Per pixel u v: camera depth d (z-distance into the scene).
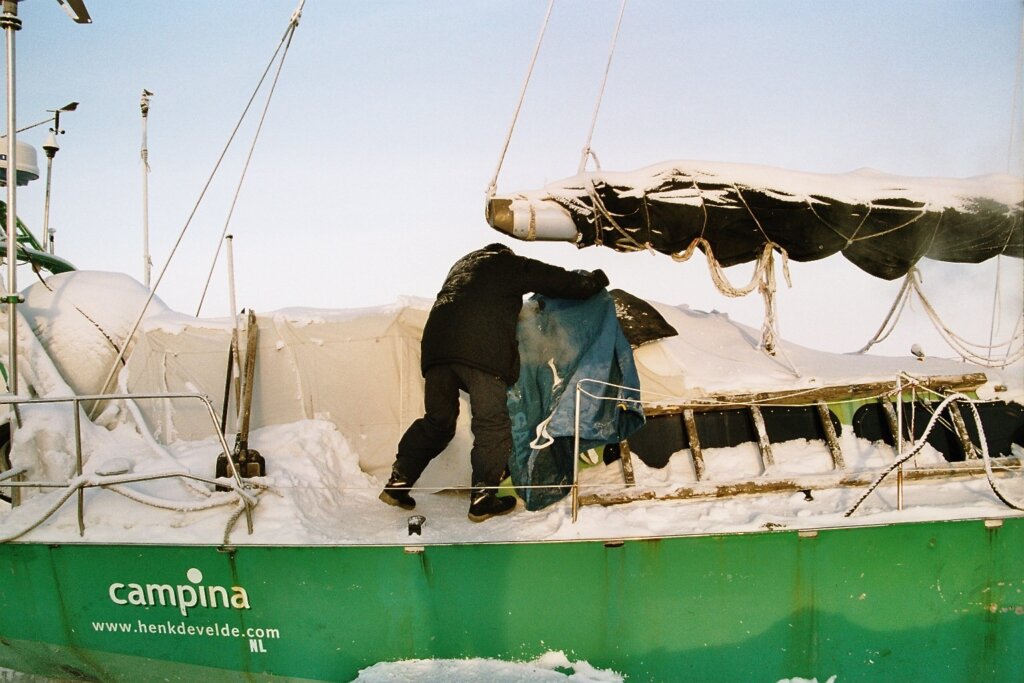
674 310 5.09
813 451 4.47
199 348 4.91
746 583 3.79
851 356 5.09
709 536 3.78
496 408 4.24
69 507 4.26
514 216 4.45
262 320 4.90
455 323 4.30
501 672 3.83
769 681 3.80
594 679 3.80
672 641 3.81
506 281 4.39
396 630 3.90
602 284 4.64
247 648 4.00
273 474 4.37
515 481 4.39
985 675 3.79
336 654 3.93
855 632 3.79
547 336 4.51
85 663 4.17
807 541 3.78
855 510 3.90
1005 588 3.79
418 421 4.39
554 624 3.84
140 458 4.54
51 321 5.04
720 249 4.54
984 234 4.42
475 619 3.87
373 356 4.86
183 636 4.05
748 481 4.21
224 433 4.80
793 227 4.43
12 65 4.51
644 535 3.81
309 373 4.88
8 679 4.32
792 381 4.57
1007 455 4.45
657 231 4.45
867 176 4.50
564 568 3.84
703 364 4.69
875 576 3.79
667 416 4.55
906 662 3.78
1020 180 4.39
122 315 5.11
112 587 4.09
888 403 4.52
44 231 6.25
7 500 4.63
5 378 4.88
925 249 4.49
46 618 4.16
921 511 3.86
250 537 4.01
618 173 4.46
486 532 4.02
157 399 4.85
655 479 4.44
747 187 4.36
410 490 4.40
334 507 4.43
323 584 3.93
